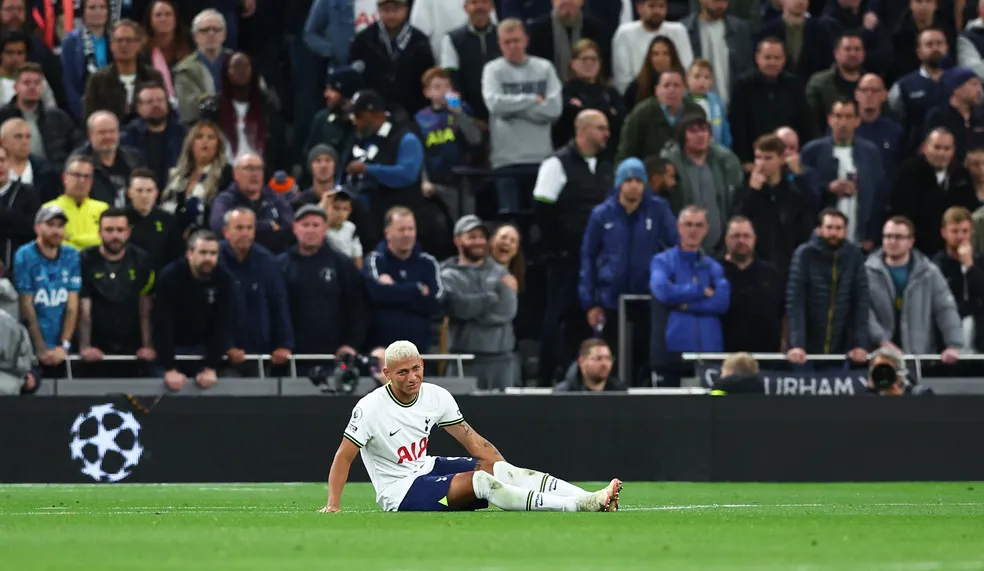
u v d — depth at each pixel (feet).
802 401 189.37
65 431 181.37
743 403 189.16
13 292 189.67
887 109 247.70
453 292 203.21
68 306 193.16
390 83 240.53
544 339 223.71
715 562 71.26
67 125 223.92
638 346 213.25
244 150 225.35
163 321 191.11
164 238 203.00
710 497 155.02
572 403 187.21
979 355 207.31
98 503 140.26
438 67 243.81
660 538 85.61
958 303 216.95
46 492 164.25
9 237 202.28
